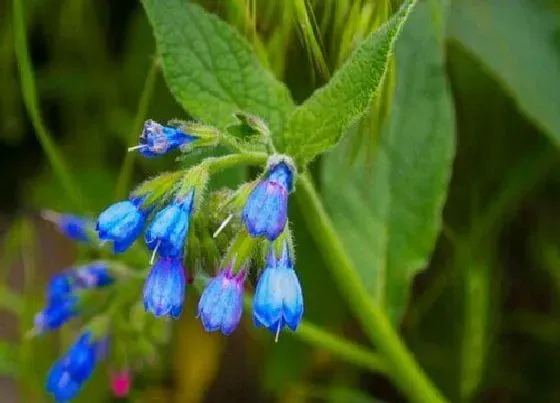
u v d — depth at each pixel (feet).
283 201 1.16
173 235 1.20
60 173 1.52
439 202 1.50
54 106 1.82
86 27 1.79
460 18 1.57
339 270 1.43
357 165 1.50
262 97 1.36
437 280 1.70
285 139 1.28
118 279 1.47
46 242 1.82
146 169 1.74
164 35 1.35
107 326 1.47
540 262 1.74
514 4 1.58
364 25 1.34
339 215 1.51
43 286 1.78
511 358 1.75
